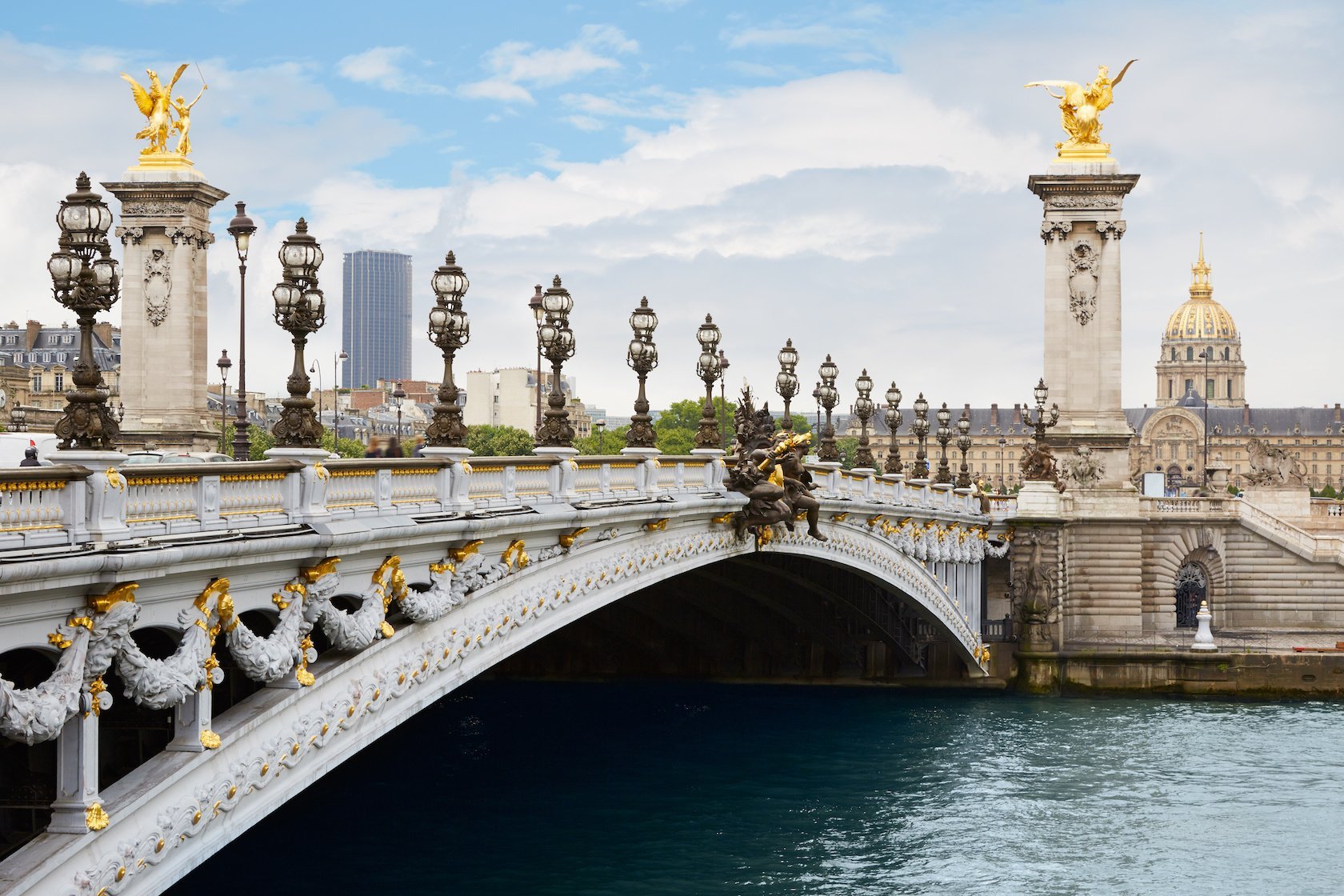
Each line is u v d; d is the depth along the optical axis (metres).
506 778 72.19
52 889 24.91
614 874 56.19
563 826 63.06
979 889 57.06
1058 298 118.44
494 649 43.88
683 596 92.12
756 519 64.75
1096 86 120.12
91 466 25.67
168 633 30.08
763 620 102.69
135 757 32.66
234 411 141.75
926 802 70.44
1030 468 113.56
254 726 31.09
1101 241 118.69
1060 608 111.44
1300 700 105.12
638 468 55.53
